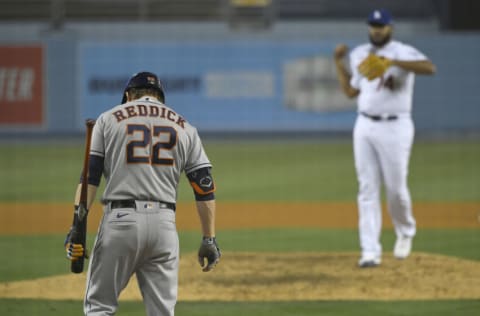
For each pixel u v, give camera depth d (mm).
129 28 100062
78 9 102375
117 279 18203
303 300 26609
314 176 65812
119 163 18094
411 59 31109
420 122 95125
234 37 95062
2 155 81688
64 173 68375
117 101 94625
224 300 26641
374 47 31922
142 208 17969
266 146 88625
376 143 31172
